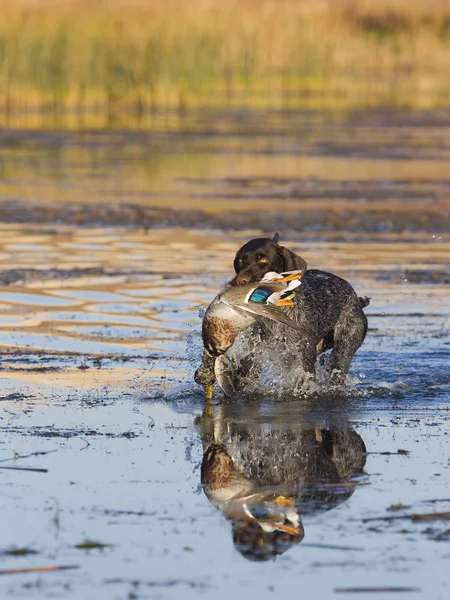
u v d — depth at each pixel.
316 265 55.62
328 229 67.12
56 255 58.31
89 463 26.83
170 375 36.19
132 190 83.75
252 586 19.84
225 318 30.00
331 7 190.75
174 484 25.31
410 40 190.50
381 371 37.41
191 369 36.97
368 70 185.88
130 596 19.42
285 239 63.78
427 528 22.50
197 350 39.28
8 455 27.47
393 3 198.38
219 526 22.67
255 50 164.50
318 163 101.94
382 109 155.25
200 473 26.12
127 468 26.47
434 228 67.69
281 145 115.75
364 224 68.88
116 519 23.02
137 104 149.38
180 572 20.44
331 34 178.62
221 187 85.75
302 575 20.31
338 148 113.44
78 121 132.62
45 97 143.00
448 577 20.17
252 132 126.94
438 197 80.00
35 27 144.50
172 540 21.92
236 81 163.75
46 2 164.50
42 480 25.52
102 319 43.91
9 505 23.83
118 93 147.75
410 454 27.86
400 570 20.48
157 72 150.25
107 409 32.16
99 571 20.47
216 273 53.34
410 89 174.75
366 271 54.28
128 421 30.95
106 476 25.83
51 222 69.56
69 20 149.88
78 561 20.88
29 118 132.62
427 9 198.00
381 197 80.06
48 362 37.59
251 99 159.25
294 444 28.88
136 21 156.00
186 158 105.44
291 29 171.12
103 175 92.88
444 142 119.94
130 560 20.92
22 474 25.95
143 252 59.34
